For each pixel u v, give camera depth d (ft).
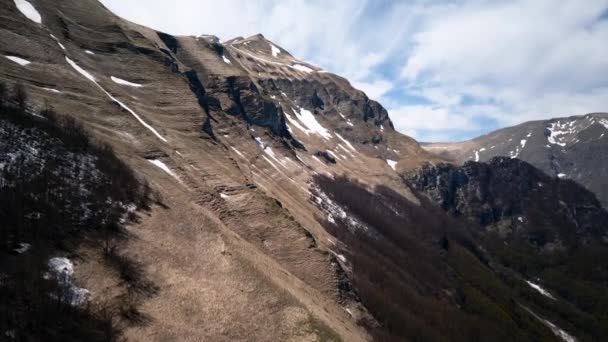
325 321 138.31
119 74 255.70
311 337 122.62
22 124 134.51
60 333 87.35
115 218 128.16
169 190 166.91
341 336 133.08
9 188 110.42
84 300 98.63
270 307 128.88
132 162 167.22
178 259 130.11
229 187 207.82
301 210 313.12
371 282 266.36
